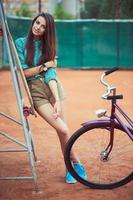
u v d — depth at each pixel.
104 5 25.23
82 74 21.41
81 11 29.09
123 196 5.85
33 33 6.09
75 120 10.76
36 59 6.15
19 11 29.80
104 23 23.11
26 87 5.96
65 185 6.23
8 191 6.03
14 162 7.26
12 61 5.79
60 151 7.84
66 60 23.42
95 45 23.25
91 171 6.60
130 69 23.06
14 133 9.30
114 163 6.81
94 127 5.89
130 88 16.72
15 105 12.95
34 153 7.09
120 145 6.60
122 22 23.03
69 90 16.19
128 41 23.14
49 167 6.98
